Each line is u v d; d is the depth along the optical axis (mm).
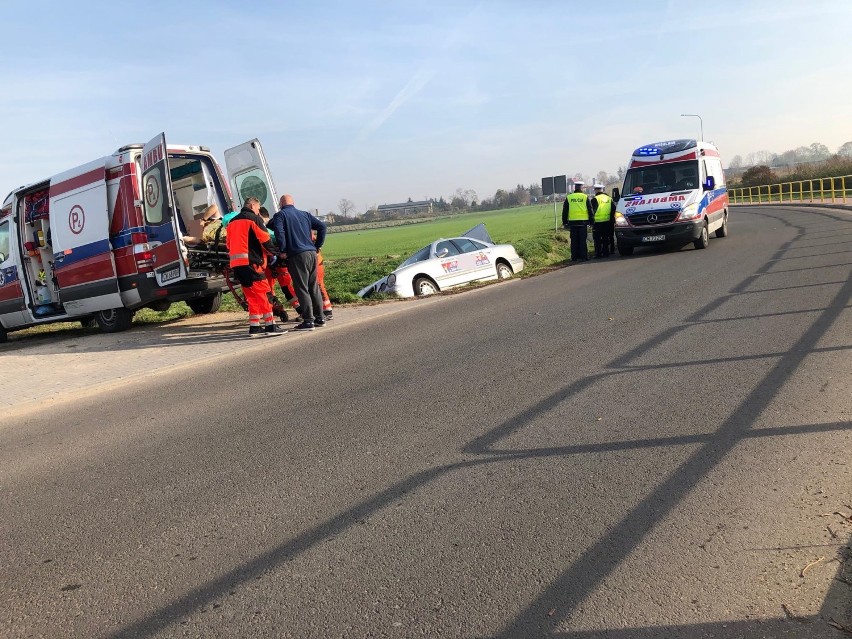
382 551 3154
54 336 12859
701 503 3350
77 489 4293
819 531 3018
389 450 4438
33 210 12008
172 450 4906
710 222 17812
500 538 3176
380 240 60250
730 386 5094
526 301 10703
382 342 8297
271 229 10234
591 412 4805
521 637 2465
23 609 2910
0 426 6203
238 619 2711
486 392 5547
